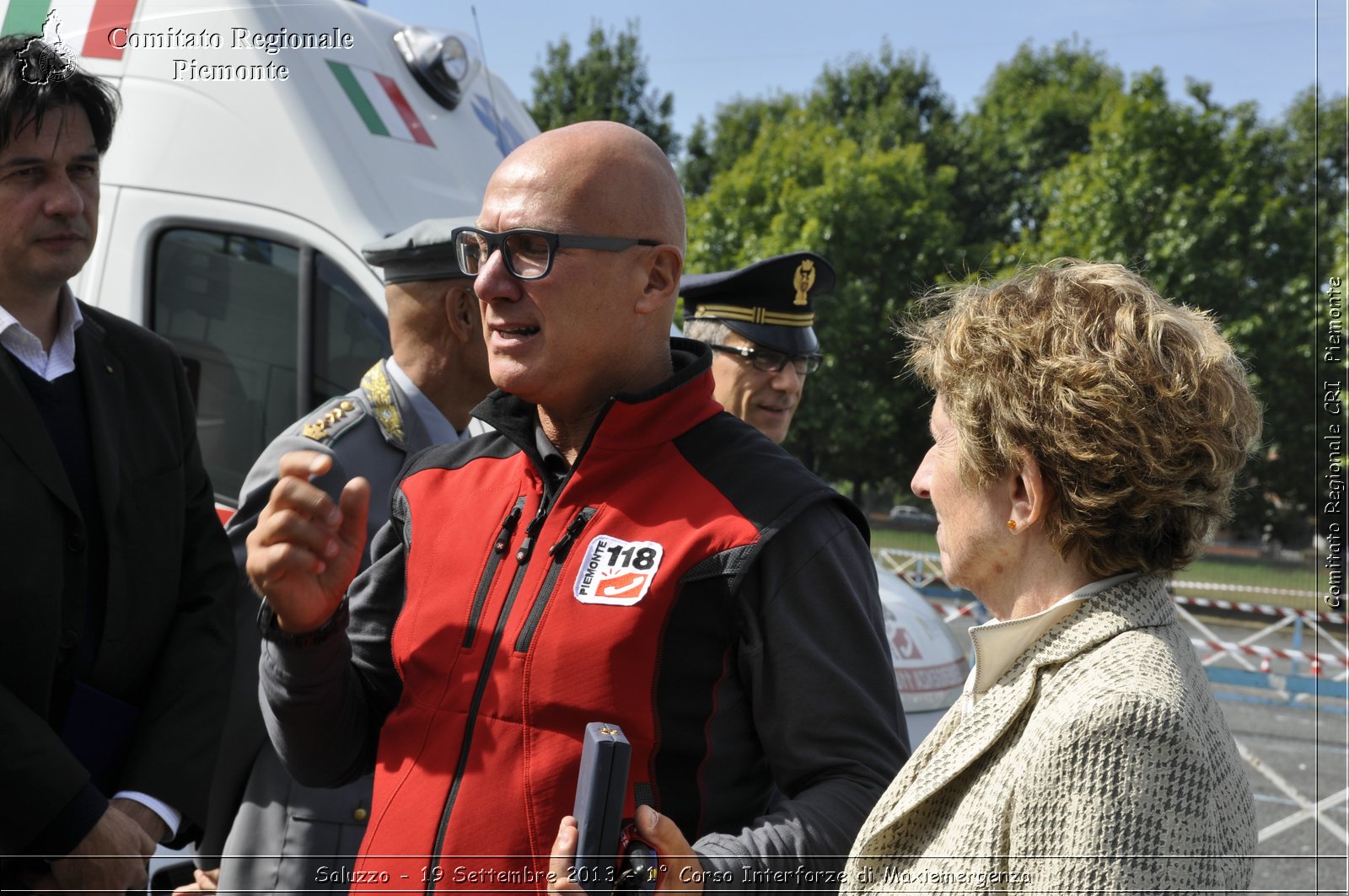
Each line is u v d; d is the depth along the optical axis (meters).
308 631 1.75
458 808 1.64
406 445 2.62
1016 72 24.73
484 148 3.83
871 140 24.72
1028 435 1.31
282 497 1.67
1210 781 1.16
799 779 1.68
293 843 2.42
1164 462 1.26
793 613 1.67
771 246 18.58
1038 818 1.19
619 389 1.82
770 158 20.38
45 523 2.05
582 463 1.77
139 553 2.22
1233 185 13.60
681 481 1.74
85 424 2.19
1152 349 1.29
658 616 1.65
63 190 2.12
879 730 1.69
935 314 1.56
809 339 3.31
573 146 1.76
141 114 3.33
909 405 16.30
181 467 2.34
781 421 3.32
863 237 17.86
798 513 1.69
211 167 3.29
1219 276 13.30
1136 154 14.35
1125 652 1.25
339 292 3.22
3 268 2.10
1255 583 12.20
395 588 1.96
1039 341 1.32
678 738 1.65
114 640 2.18
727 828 1.72
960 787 1.33
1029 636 1.34
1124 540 1.30
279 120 3.27
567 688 1.63
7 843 1.96
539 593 1.71
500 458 1.95
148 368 2.34
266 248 3.27
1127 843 1.13
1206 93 14.34
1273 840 6.05
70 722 2.11
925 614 3.85
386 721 1.80
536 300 1.73
